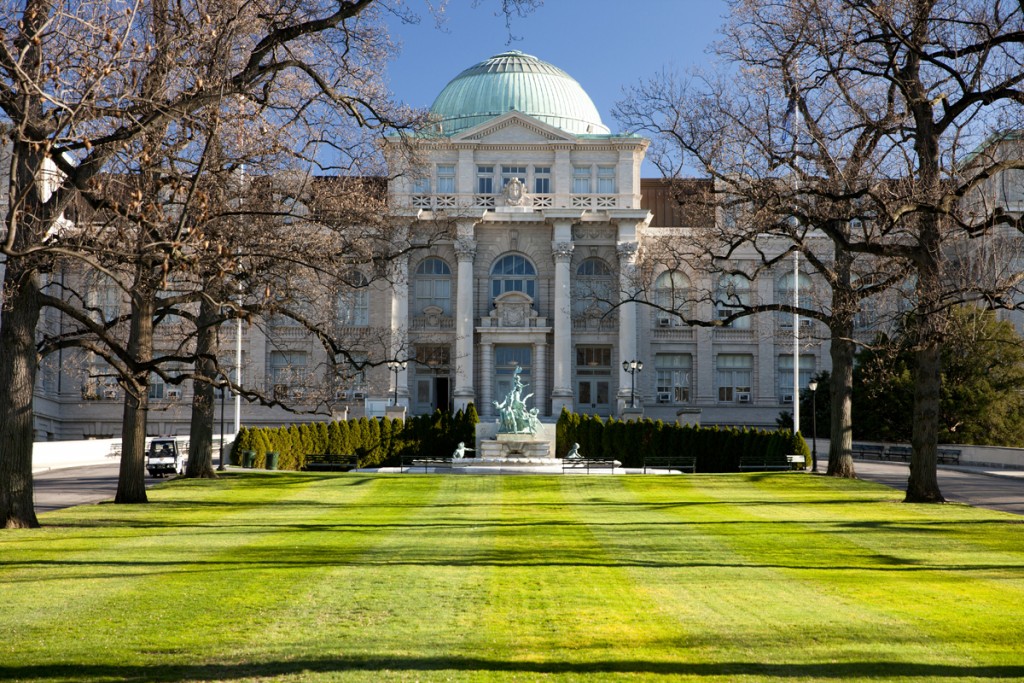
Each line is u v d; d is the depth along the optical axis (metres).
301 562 21.34
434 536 26.20
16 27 22.38
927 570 21.00
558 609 16.55
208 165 26.34
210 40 24.45
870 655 13.72
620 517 31.38
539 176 89.38
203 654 13.67
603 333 88.56
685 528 28.22
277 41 26.91
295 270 34.62
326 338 36.62
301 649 13.92
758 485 44.22
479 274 88.44
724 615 16.20
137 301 26.95
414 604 16.86
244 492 40.12
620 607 16.75
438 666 13.05
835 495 39.50
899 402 69.12
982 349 64.50
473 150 88.88
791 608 16.81
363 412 86.56
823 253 84.81
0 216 33.78
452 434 74.44
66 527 27.42
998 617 16.19
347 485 44.00
